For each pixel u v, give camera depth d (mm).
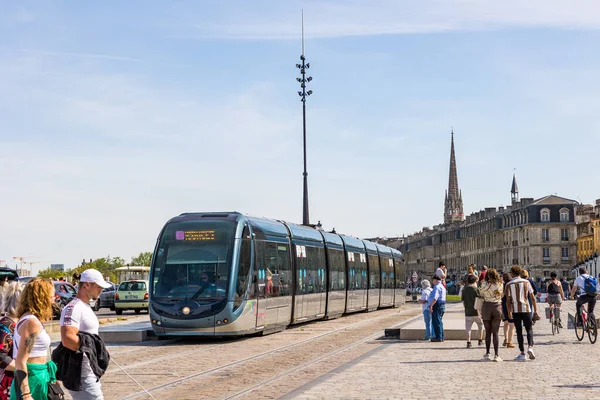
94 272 8484
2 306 8633
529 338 18609
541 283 136125
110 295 51500
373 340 25219
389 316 41250
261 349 22750
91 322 8406
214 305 24734
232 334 25078
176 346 23891
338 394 13195
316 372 17141
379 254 48688
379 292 47594
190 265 25281
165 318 24828
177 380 16000
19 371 7938
